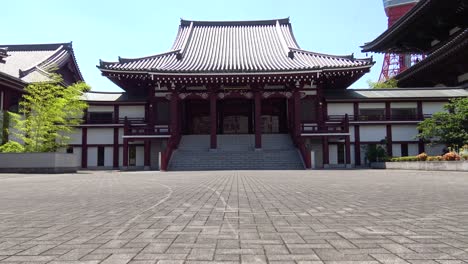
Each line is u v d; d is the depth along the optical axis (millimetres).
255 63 40406
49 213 7148
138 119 41281
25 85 35250
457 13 40562
